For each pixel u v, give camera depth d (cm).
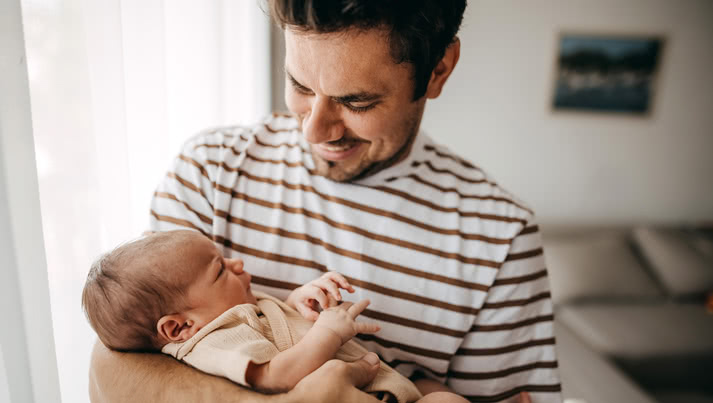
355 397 53
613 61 311
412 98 62
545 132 322
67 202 68
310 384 53
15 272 53
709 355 225
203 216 74
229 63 147
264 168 77
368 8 49
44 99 64
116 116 76
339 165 70
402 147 71
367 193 75
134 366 57
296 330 66
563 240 305
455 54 67
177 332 65
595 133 322
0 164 51
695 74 315
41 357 57
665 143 325
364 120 60
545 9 303
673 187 332
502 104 316
